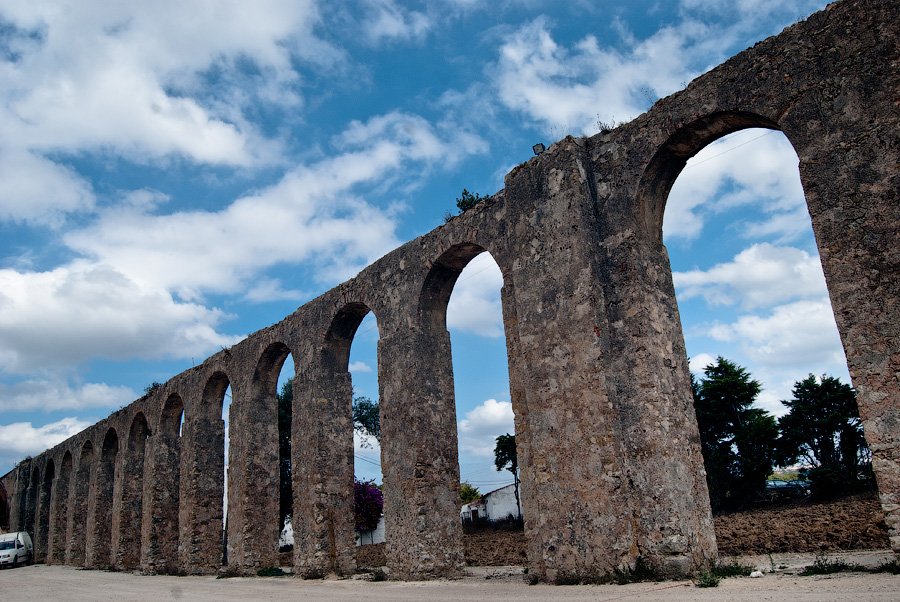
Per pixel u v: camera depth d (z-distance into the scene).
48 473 38.88
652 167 11.01
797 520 18.98
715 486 28.38
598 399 10.51
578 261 11.20
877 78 8.59
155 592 14.59
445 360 14.86
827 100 8.98
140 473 27.88
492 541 27.48
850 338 8.34
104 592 15.34
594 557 10.16
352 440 17.45
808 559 11.32
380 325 15.69
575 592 9.13
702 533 10.00
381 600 10.14
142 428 28.33
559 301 11.42
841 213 8.64
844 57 8.91
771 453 28.30
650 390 10.22
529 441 11.77
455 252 14.27
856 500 22.95
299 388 18.11
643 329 10.52
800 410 27.64
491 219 13.21
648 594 8.05
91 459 33.03
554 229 11.74
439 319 15.05
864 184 8.51
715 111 10.14
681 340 11.13
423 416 14.18
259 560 18.84
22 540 36.72
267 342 19.86
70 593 15.55
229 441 20.72
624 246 11.02
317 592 12.53
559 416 11.05
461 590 10.87
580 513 10.47
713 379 30.44
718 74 10.21
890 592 6.25
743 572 9.13
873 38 8.70
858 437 26.27
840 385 27.38
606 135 11.71
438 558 13.51
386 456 14.66
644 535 9.83
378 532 39.06
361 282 16.59
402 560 13.74
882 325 8.12
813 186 8.93
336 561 16.25
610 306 11.00
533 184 12.34
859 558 10.45
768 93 9.58
